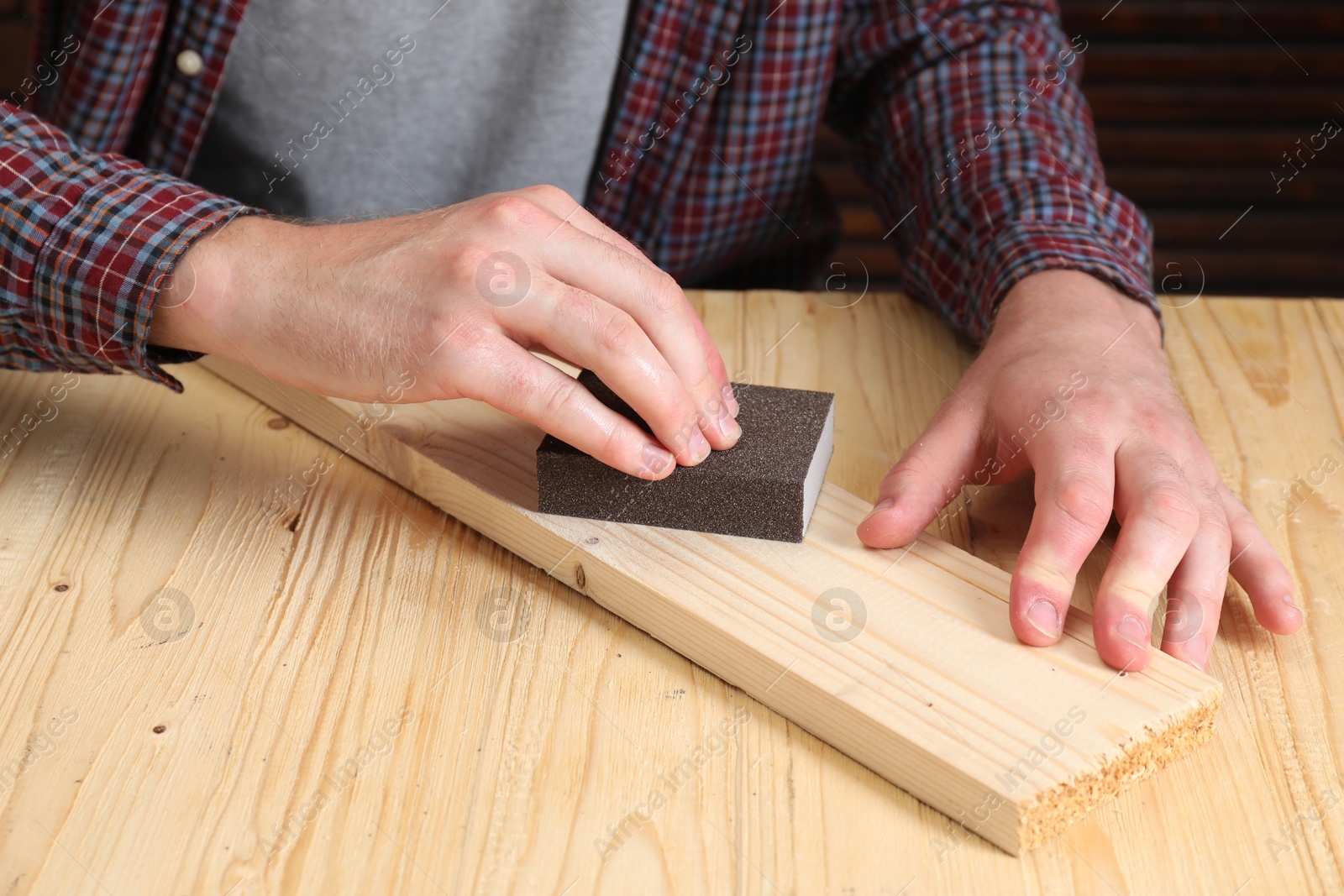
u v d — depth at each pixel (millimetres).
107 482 766
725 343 938
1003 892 501
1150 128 2150
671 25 1066
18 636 635
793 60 1080
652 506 680
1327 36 2045
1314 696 600
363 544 721
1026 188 926
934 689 563
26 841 519
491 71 1068
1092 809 538
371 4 977
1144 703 553
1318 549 703
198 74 940
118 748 567
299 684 609
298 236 713
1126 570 602
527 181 1119
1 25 2037
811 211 1269
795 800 549
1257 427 825
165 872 507
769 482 651
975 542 718
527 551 708
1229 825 531
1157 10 2059
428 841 523
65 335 729
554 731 584
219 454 802
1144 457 660
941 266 965
